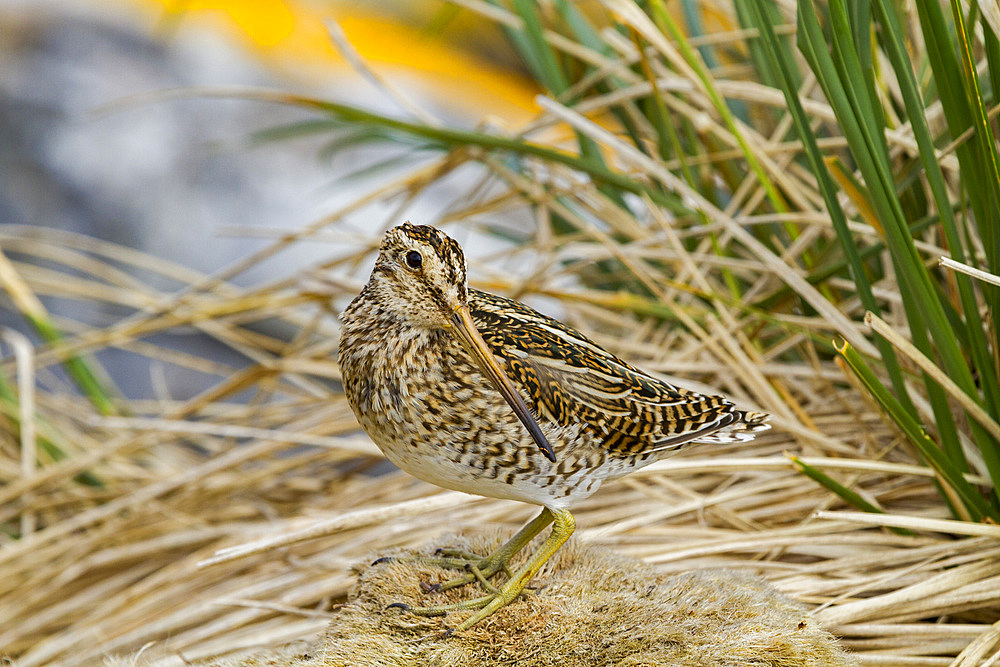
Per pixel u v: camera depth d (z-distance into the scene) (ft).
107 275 33.27
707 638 15.05
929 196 22.62
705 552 18.94
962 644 16.74
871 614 17.22
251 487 26.81
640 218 30.50
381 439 16.28
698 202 22.09
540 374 15.92
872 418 22.21
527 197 28.35
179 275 33.12
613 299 24.59
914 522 16.92
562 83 27.84
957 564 18.16
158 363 38.47
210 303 30.53
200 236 42.70
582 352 16.76
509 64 55.98
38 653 21.38
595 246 27.43
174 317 29.40
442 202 44.24
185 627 21.26
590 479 16.44
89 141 43.37
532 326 16.78
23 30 45.44
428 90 51.60
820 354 24.56
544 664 14.89
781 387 22.81
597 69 29.81
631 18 23.08
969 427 18.67
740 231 21.17
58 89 44.27
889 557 18.30
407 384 15.65
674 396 17.12
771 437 22.66
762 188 24.94
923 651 16.87
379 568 17.07
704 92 23.41
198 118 45.91
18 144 42.39
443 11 31.81
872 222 18.74
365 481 27.25
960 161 17.39
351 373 16.29
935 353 20.47
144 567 24.31
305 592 20.48
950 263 16.03
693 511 21.27
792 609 16.16
